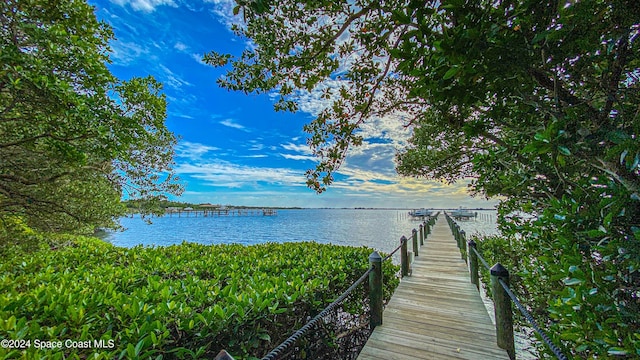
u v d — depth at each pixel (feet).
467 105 5.18
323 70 10.22
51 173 14.93
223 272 12.99
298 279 10.46
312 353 9.72
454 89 4.73
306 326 5.87
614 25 4.00
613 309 4.39
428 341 9.73
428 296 14.05
